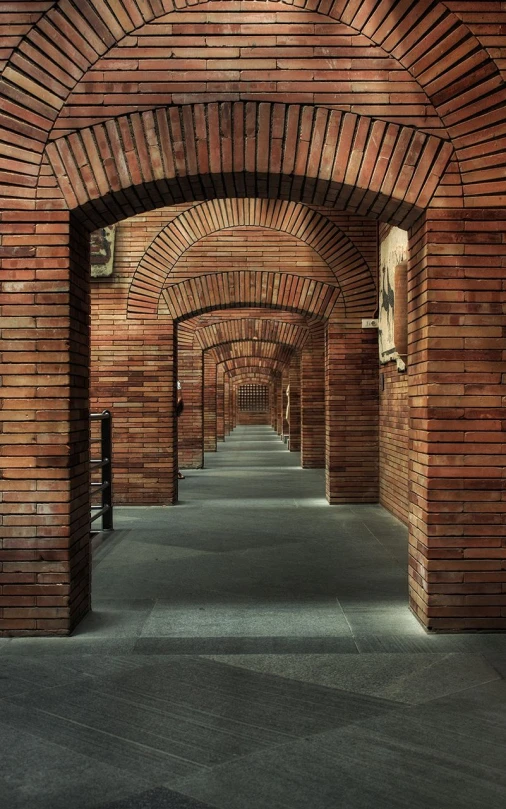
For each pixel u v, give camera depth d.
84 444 5.22
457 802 2.82
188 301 11.10
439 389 4.77
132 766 3.10
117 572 6.58
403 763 3.11
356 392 10.93
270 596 5.75
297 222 10.84
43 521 4.79
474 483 4.75
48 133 4.83
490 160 4.77
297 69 4.86
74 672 4.14
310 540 8.09
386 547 7.69
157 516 9.88
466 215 4.79
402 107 4.82
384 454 10.52
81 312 5.16
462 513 4.76
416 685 3.94
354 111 4.84
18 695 3.83
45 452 4.79
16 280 4.81
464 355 4.78
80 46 4.82
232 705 3.70
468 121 4.78
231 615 5.23
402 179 4.83
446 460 4.76
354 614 5.24
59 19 4.79
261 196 5.42
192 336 16.83
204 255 11.09
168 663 4.29
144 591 5.92
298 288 11.02
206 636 4.76
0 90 4.78
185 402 17.00
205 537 8.29
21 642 4.67
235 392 45.41
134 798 2.85
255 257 11.05
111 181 4.86
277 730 3.42
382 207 5.12
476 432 4.77
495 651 4.45
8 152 4.81
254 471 16.30
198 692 3.86
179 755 3.19
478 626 4.77
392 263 9.31
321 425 17.00
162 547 7.72
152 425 11.04
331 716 3.57
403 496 9.15
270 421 47.41
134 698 3.79
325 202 5.39
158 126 4.87
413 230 5.21
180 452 16.94
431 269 4.79
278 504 11.00
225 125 4.88
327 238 10.79
